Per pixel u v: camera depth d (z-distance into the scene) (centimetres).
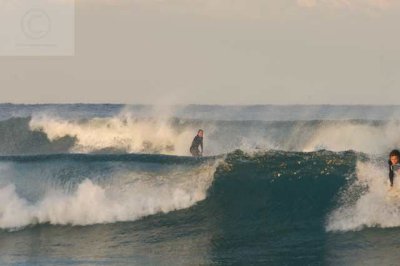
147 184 5362
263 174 5416
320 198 5150
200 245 4650
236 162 5509
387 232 4669
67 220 5191
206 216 5216
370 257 4181
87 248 4606
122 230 5047
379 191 4925
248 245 4625
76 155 5731
